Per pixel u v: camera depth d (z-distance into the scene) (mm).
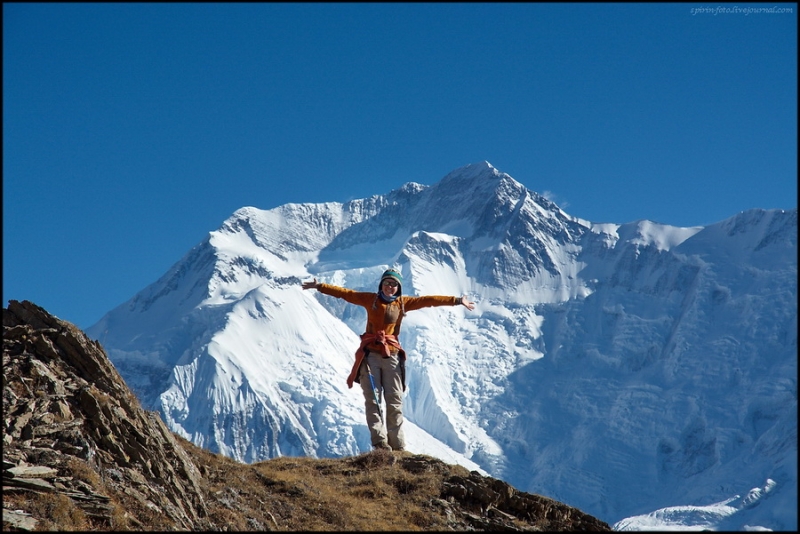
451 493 16281
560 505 16406
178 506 13805
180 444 17078
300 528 14602
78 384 14992
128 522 12727
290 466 18031
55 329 15859
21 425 13648
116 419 14539
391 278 19703
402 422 19391
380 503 15930
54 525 11906
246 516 14594
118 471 13734
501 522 15531
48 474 12844
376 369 19438
